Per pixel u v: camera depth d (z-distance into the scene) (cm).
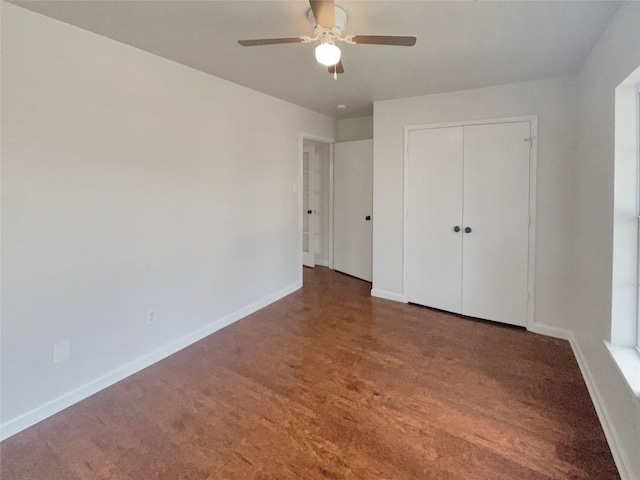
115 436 193
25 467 172
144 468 171
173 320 290
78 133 219
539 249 323
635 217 189
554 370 261
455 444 186
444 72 294
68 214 217
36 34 198
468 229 357
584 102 267
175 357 283
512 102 324
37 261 204
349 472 168
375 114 405
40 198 204
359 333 327
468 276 363
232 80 326
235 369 264
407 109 383
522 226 329
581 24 207
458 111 353
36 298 204
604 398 201
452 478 164
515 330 334
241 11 197
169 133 277
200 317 316
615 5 185
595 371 224
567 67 279
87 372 231
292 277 449
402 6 188
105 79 232
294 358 280
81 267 225
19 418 199
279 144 404
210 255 323
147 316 269
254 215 374
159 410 216
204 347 300
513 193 331
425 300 395
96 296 235
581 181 275
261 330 334
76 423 205
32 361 204
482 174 345
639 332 187
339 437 192
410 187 390
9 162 191
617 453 171
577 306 286
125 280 252
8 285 193
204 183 312
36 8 192
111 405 221
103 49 230
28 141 197
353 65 279
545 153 313
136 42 239
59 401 217
